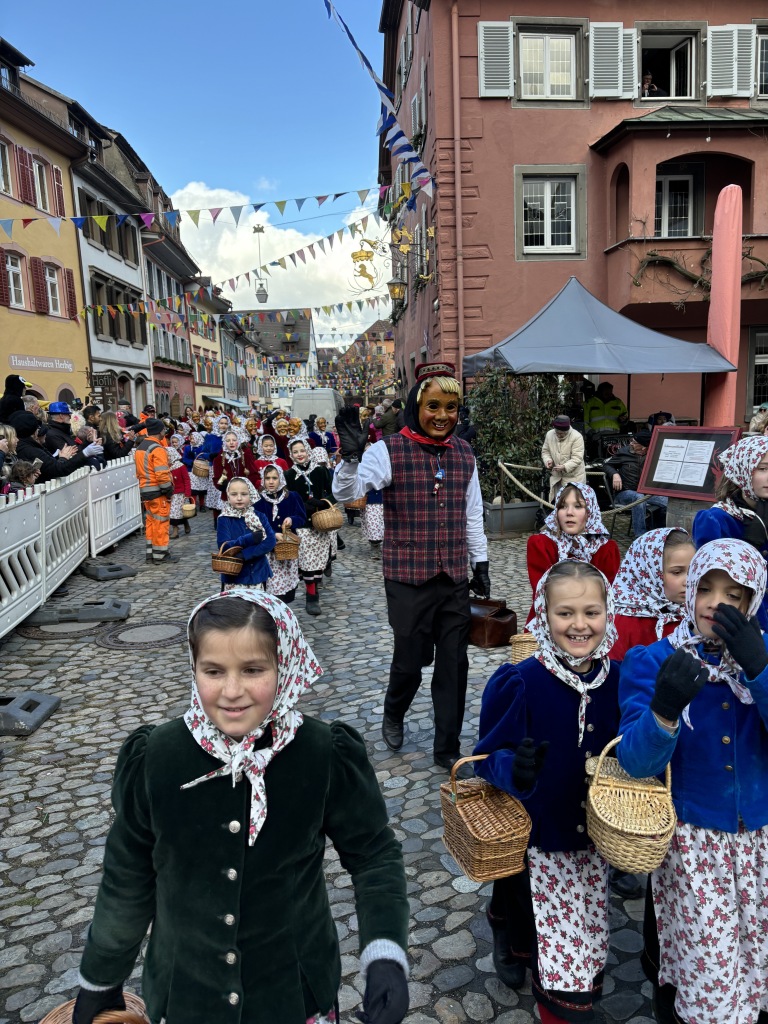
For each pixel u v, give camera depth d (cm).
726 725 187
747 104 1487
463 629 377
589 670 211
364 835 150
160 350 3069
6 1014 233
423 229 1670
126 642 633
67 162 2116
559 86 1441
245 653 131
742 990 190
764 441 300
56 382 2019
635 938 258
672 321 1502
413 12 1662
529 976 238
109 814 357
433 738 424
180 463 1176
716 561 182
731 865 188
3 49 1761
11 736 448
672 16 1438
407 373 2236
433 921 271
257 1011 133
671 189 1502
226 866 133
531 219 1461
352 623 664
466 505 382
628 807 180
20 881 305
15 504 648
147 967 142
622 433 1196
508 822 200
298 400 2842
